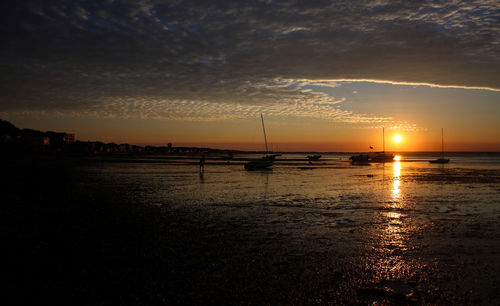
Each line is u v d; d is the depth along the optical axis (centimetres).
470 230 1194
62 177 3259
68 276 735
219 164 6825
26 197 1900
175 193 2186
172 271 768
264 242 1023
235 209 1609
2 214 1415
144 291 659
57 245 972
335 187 2644
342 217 1432
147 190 2323
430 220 1373
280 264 822
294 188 2550
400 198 2017
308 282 710
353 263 835
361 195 2155
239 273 758
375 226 1256
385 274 762
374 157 9512
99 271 766
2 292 652
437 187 2666
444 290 675
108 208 1591
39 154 9138
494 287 688
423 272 775
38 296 636
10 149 9194
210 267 796
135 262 829
